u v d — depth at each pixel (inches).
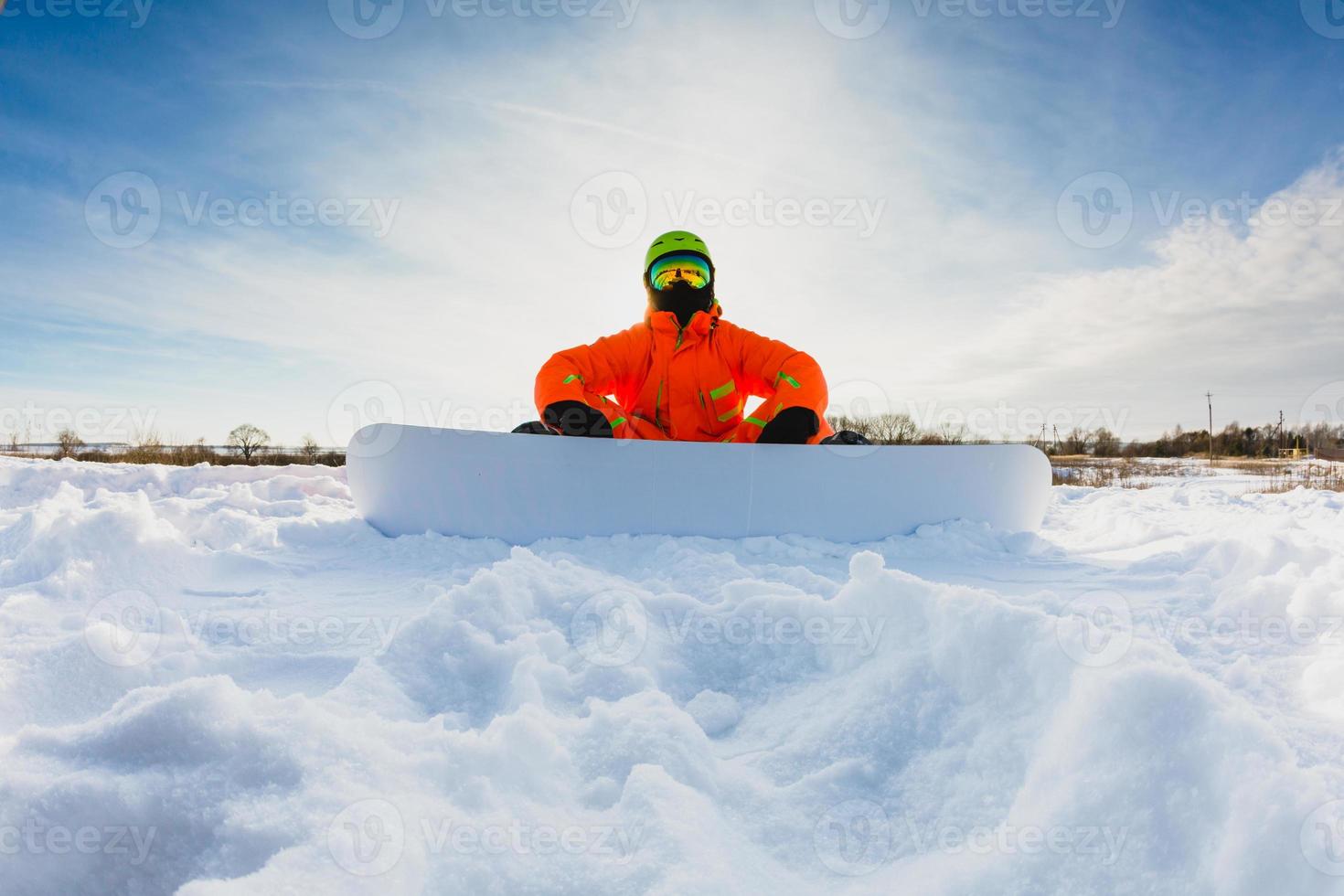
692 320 129.8
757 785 39.0
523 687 48.7
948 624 45.5
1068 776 32.9
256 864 29.8
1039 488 127.1
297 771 33.5
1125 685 33.3
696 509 112.3
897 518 118.7
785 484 114.2
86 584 75.7
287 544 109.3
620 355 130.3
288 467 197.9
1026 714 39.4
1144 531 121.9
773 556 104.2
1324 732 42.5
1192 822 29.3
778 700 51.8
